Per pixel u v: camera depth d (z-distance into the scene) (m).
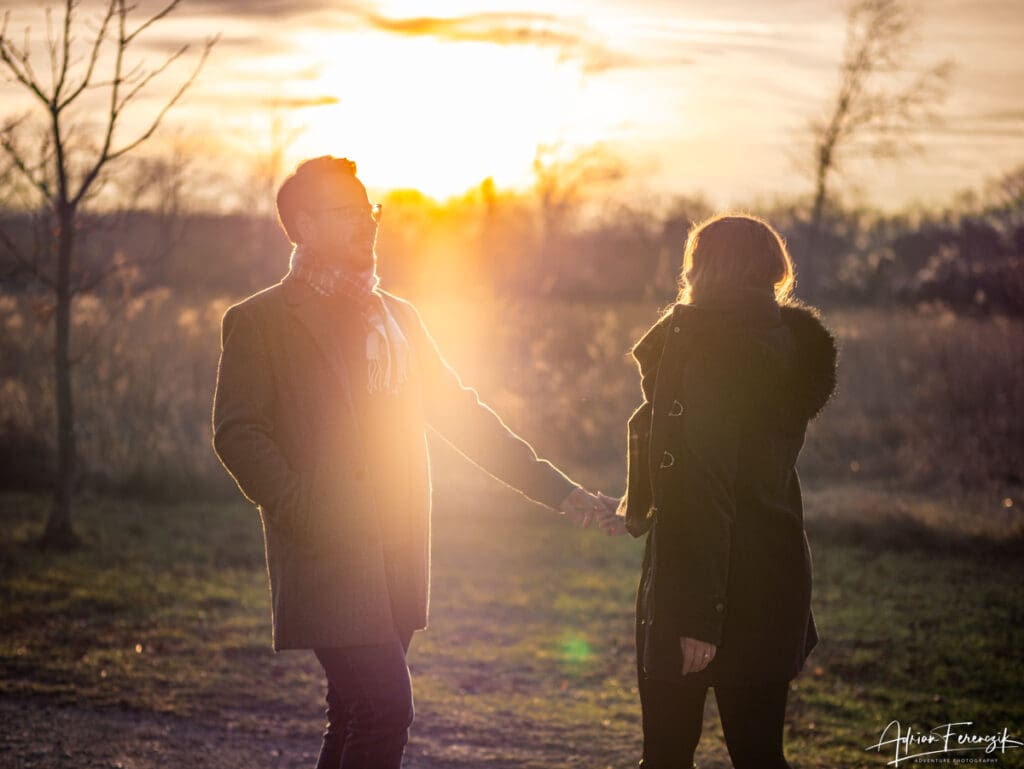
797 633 2.75
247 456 2.78
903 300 22.47
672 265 26.23
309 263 2.99
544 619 7.16
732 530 2.72
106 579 7.77
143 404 11.45
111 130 8.39
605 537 9.54
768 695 2.75
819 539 9.31
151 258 11.17
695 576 2.65
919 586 7.83
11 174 9.69
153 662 5.90
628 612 7.36
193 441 11.20
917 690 5.75
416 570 3.00
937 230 25.55
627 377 13.76
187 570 8.18
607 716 5.30
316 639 2.80
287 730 4.94
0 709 5.04
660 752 2.78
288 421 2.88
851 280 24.97
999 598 7.51
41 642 6.21
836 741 4.97
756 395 2.71
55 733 4.73
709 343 2.73
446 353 14.46
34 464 11.00
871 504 9.83
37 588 7.43
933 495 10.48
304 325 2.91
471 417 3.25
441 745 4.82
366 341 2.95
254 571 8.26
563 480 3.22
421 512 3.04
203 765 4.43
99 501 10.45
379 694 2.83
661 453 2.72
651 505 2.85
